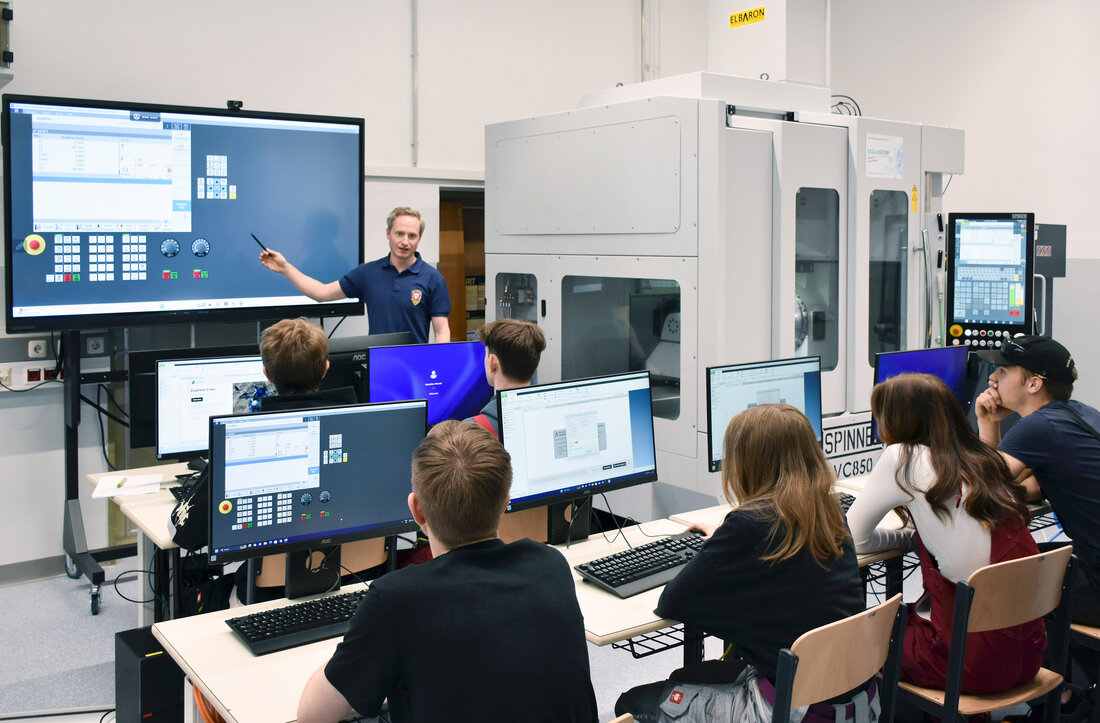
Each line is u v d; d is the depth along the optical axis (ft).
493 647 4.53
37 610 11.94
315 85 14.73
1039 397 8.91
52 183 11.82
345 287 14.06
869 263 12.57
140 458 13.50
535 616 4.68
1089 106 16.02
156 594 8.52
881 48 18.90
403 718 4.72
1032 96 16.74
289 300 13.88
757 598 6.01
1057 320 16.67
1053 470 8.48
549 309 13.38
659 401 12.07
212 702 5.55
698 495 11.41
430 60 15.94
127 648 7.86
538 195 13.39
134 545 13.74
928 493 7.21
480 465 4.92
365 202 15.23
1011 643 7.09
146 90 13.19
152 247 12.62
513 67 16.96
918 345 13.29
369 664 4.61
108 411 13.30
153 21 13.16
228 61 13.87
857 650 5.90
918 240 13.15
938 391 7.46
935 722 7.99
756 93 12.13
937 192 13.69
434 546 5.11
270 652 6.09
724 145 10.86
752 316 11.50
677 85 11.86
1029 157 16.88
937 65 18.02
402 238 13.70
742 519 6.07
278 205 13.60
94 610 11.82
